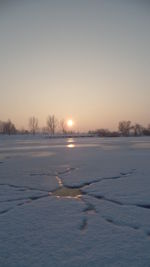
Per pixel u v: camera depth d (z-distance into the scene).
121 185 6.19
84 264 2.53
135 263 2.54
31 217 3.94
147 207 4.42
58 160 11.65
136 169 8.62
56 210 4.29
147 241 3.04
